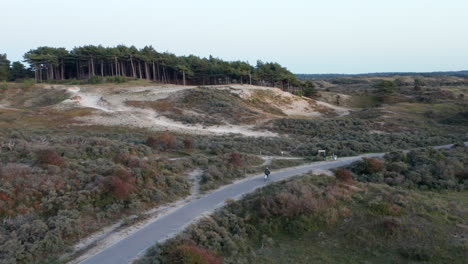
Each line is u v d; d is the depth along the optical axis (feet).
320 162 97.09
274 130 159.33
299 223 53.52
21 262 39.86
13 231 43.42
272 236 52.49
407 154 102.01
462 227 52.03
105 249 43.86
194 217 54.70
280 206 57.06
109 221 52.08
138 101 202.80
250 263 45.09
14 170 56.90
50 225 46.26
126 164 73.51
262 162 96.63
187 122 167.22
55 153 66.49
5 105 208.44
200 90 221.46
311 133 155.53
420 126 172.35
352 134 151.23
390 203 59.00
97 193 55.98
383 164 89.35
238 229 52.54
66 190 55.52
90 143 87.56
